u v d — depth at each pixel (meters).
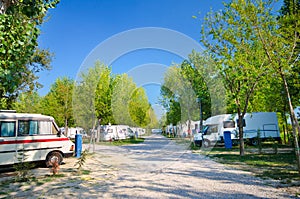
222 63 11.20
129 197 5.04
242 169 8.11
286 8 9.18
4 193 5.48
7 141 8.27
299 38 6.66
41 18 10.14
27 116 8.95
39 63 13.36
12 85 4.81
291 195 4.95
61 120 24.03
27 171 7.30
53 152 9.44
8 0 4.68
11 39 4.62
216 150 15.21
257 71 8.49
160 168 8.53
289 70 6.96
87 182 6.51
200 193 5.27
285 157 10.68
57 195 5.28
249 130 18.83
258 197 4.88
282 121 20.56
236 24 8.11
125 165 9.14
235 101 11.87
